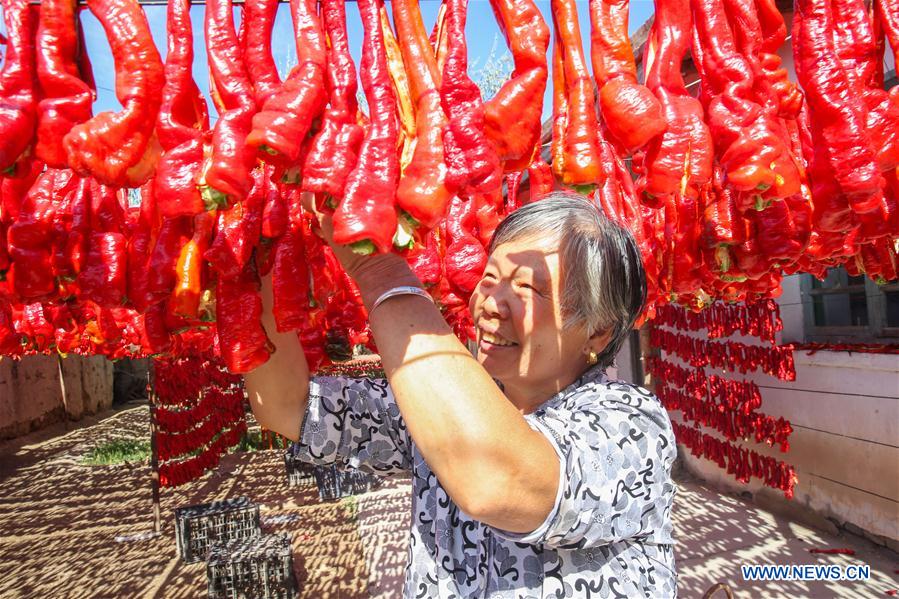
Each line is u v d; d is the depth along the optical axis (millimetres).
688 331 7773
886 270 2342
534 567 1189
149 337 1704
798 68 1562
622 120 1193
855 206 1516
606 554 1163
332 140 1122
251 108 1191
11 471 11617
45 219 1555
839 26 1562
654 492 1141
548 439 1025
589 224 1277
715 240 1738
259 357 1469
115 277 1543
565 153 1235
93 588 5785
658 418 1204
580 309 1256
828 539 5711
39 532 7676
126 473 11102
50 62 1207
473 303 1416
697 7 1441
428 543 1382
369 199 1080
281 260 1528
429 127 1139
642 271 1348
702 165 1303
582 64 1248
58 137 1206
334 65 1195
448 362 980
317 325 2064
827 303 6262
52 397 16688
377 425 1603
